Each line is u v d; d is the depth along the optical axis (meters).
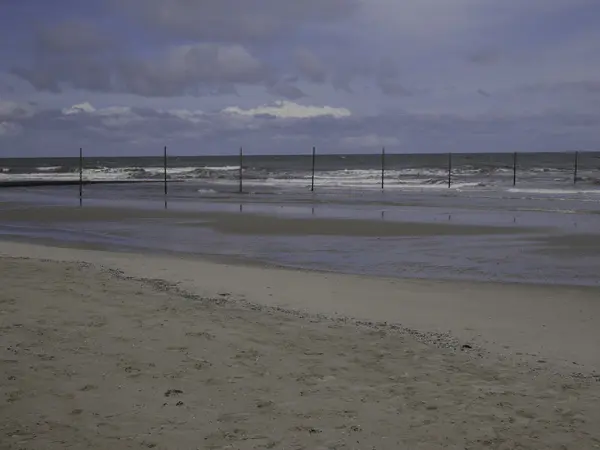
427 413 4.82
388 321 8.16
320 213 26.53
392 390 5.29
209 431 4.31
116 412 4.54
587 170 63.19
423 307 9.14
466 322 8.23
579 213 26.05
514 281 11.78
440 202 32.16
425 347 6.66
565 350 6.93
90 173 73.44
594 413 4.91
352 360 6.06
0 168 87.81
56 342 6.04
